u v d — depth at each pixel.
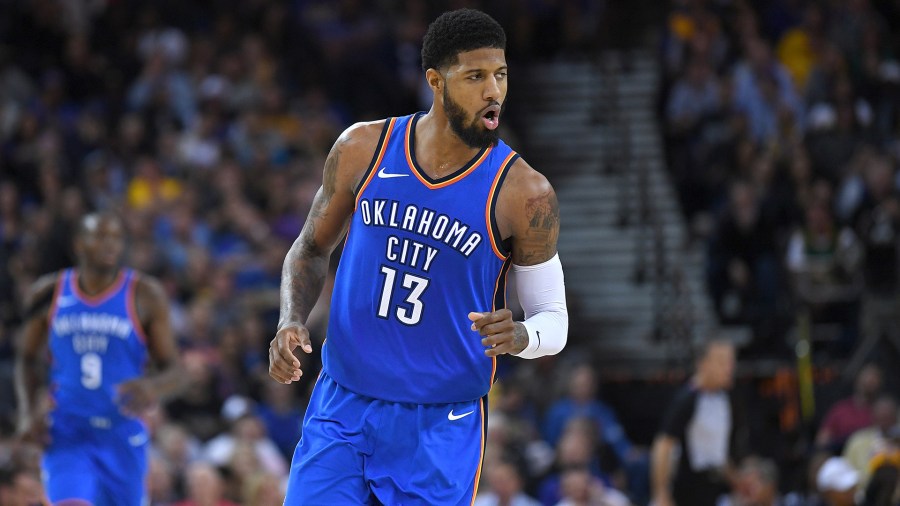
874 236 41.12
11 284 38.41
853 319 40.53
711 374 27.73
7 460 21.19
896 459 24.52
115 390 20.67
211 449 31.00
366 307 12.42
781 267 41.34
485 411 12.89
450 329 12.38
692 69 49.56
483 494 29.83
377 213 12.43
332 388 12.72
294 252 13.12
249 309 37.00
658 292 42.19
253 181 44.25
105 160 44.66
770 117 49.00
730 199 43.47
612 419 35.78
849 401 34.88
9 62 49.31
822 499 29.36
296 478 12.37
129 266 37.53
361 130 12.80
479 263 12.36
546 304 12.60
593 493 29.19
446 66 12.08
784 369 39.09
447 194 12.32
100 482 20.61
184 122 47.88
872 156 44.62
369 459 12.38
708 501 27.86
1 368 34.59
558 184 49.69
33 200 44.50
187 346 34.84
